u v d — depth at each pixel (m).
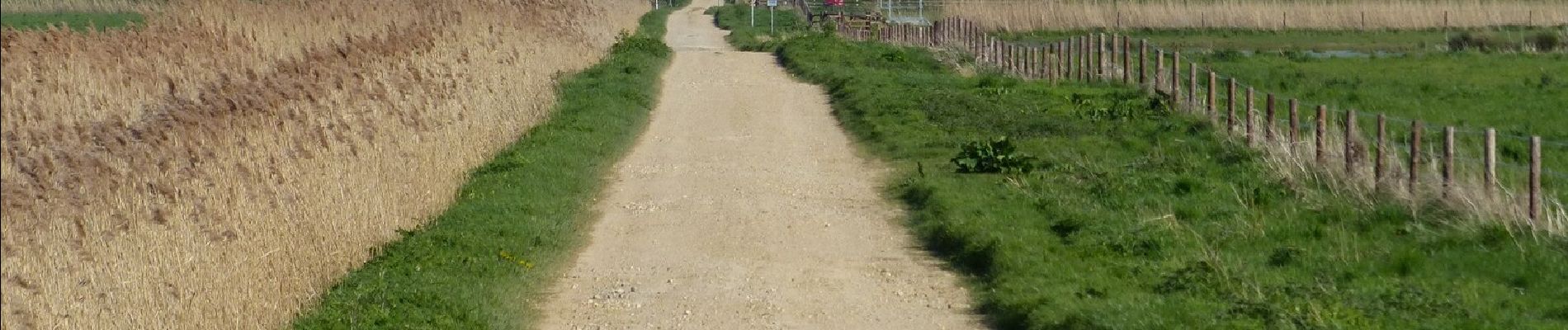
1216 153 17.91
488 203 15.02
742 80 29.30
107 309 9.52
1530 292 11.15
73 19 35.88
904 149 19.05
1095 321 10.02
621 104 23.70
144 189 10.48
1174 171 16.70
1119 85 26.98
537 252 13.07
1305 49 45.25
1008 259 11.96
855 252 13.31
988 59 32.31
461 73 18.64
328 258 12.04
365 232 12.84
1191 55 39.41
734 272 12.55
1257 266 11.89
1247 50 44.97
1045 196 14.85
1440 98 27.03
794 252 13.34
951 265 12.67
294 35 20.91
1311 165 15.65
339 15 23.31
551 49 27.67
